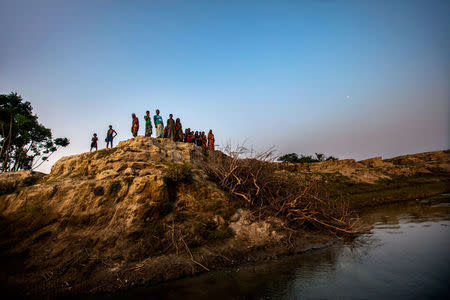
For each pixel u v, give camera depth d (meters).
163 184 10.20
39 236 8.86
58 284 7.12
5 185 12.12
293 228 11.21
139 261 8.06
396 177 38.97
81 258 8.02
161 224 9.43
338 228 11.23
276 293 6.17
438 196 23.48
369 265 7.61
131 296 6.60
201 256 8.49
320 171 39.94
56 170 13.56
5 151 24.30
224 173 12.60
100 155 12.91
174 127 16.66
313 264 8.13
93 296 6.75
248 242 9.58
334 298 5.68
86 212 9.68
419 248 8.70
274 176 13.41
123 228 9.05
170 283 7.27
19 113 23.55
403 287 5.92
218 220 10.25
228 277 7.46
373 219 15.54
